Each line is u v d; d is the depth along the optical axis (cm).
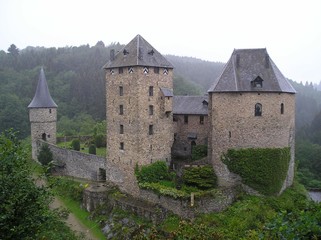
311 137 9206
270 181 3569
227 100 3647
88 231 3419
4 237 1292
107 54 12150
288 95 3728
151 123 3872
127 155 3881
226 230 2894
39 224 1388
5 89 9612
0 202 1295
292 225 917
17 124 8219
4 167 1344
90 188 4047
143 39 4009
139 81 3716
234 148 3638
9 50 13075
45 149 5259
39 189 1438
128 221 3375
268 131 3584
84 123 8644
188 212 3136
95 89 10075
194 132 4759
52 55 12644
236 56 3819
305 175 6331
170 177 3903
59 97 10081
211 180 3731
